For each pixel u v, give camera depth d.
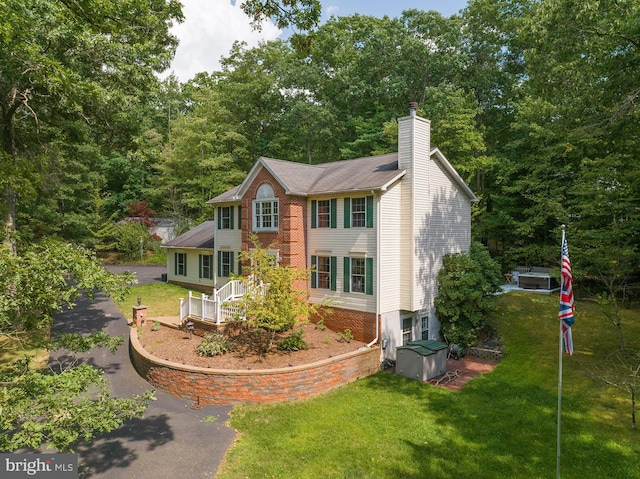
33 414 6.60
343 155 38.47
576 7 15.34
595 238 17.94
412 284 17.86
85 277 7.25
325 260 19.53
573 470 9.48
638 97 15.39
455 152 28.47
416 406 12.93
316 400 13.45
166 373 13.97
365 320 17.59
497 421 11.84
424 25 36.47
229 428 11.50
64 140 20.92
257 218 21.44
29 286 6.78
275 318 14.88
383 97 37.88
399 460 9.91
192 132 41.56
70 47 15.52
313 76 40.44
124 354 17.50
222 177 41.28
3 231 10.02
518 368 16.16
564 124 17.92
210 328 17.73
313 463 9.78
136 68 17.42
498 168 31.69
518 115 29.62
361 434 11.13
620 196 17.88
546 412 12.32
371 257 17.45
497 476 9.30
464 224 21.58
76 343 8.57
